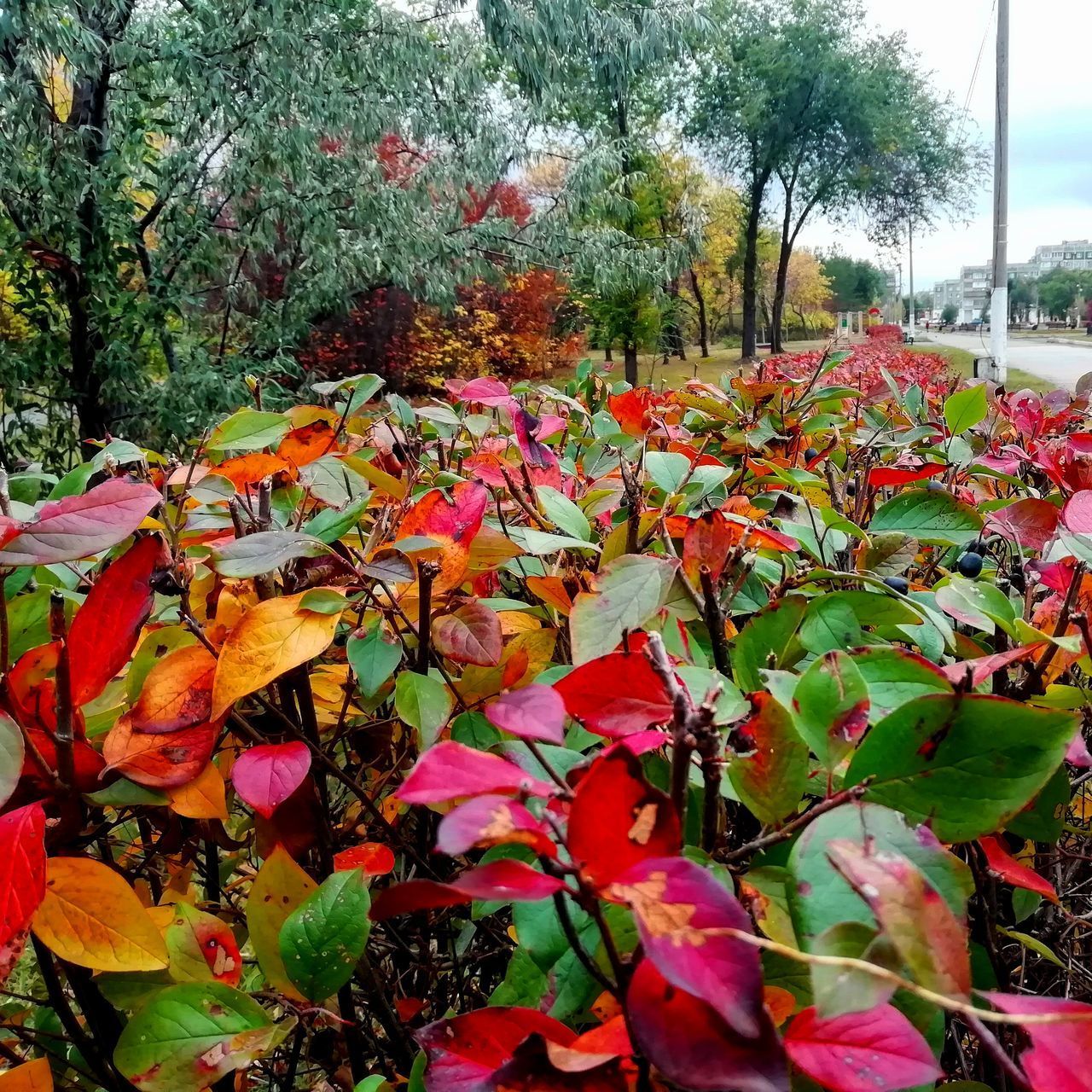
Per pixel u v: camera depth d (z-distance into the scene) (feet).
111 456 3.64
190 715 2.64
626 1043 1.54
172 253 25.35
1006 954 3.62
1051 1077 1.24
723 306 108.58
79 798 2.51
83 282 22.11
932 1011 1.74
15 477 4.02
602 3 40.55
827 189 93.09
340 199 29.32
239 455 4.31
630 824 1.35
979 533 3.91
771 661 2.69
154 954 2.28
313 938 2.26
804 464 6.59
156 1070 2.19
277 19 25.96
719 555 2.98
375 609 3.30
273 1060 4.04
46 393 23.70
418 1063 2.15
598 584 2.60
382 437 5.36
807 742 1.96
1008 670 3.06
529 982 2.13
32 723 2.52
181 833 3.62
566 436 7.04
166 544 2.77
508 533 3.95
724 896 1.28
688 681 2.15
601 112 61.11
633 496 3.58
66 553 2.19
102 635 2.45
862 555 3.87
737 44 86.07
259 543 2.73
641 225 65.16
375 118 28.58
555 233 37.65
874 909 1.28
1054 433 7.34
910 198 95.20
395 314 41.39
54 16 20.84
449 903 1.45
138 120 23.27
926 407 8.78
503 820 1.33
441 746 1.47
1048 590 3.71
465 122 33.06
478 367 45.65
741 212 93.35
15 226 22.29
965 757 1.81
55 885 2.28
